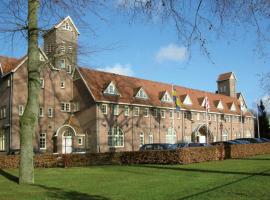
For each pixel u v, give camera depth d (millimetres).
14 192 14727
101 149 48781
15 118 46125
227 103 79438
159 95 61406
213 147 29672
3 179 19281
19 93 46812
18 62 47969
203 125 67812
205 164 26031
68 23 41438
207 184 15555
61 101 51531
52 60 20469
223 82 87375
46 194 14102
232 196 12414
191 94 71000
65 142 49031
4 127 47219
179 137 62281
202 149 28344
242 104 80500
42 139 48344
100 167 26344
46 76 49844
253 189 13656
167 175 19719
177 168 23469
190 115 65500
